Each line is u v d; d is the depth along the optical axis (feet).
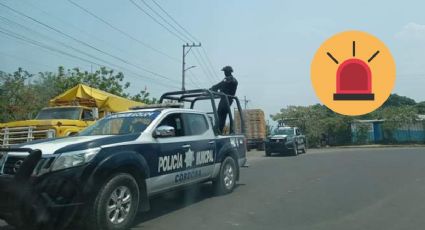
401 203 27.86
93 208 18.72
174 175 24.58
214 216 23.99
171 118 25.94
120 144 20.74
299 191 33.27
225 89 37.09
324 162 63.41
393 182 38.29
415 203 27.84
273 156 86.84
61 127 43.04
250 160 72.69
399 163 58.65
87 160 18.76
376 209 25.88
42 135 42.52
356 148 125.08
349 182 38.68
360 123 147.02
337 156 78.84
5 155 19.16
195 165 26.96
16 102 72.08
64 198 18.08
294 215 24.20
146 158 22.15
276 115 146.20
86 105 53.16
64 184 18.03
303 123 142.20
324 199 29.50
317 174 45.93
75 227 21.01
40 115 49.70
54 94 80.89
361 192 32.63
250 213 24.79
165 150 23.88
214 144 29.63
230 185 32.01
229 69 37.76
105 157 19.44
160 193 23.81
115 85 103.96
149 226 21.70
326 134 146.00
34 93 74.59
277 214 24.47
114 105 53.42
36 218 17.74
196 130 28.09
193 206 26.99
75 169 18.34
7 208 17.61
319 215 24.17
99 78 102.58
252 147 119.24
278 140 86.79
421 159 65.41
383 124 146.30
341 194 31.73
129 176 20.49
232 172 32.45
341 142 147.74
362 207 26.55
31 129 42.70
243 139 35.47
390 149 106.42
